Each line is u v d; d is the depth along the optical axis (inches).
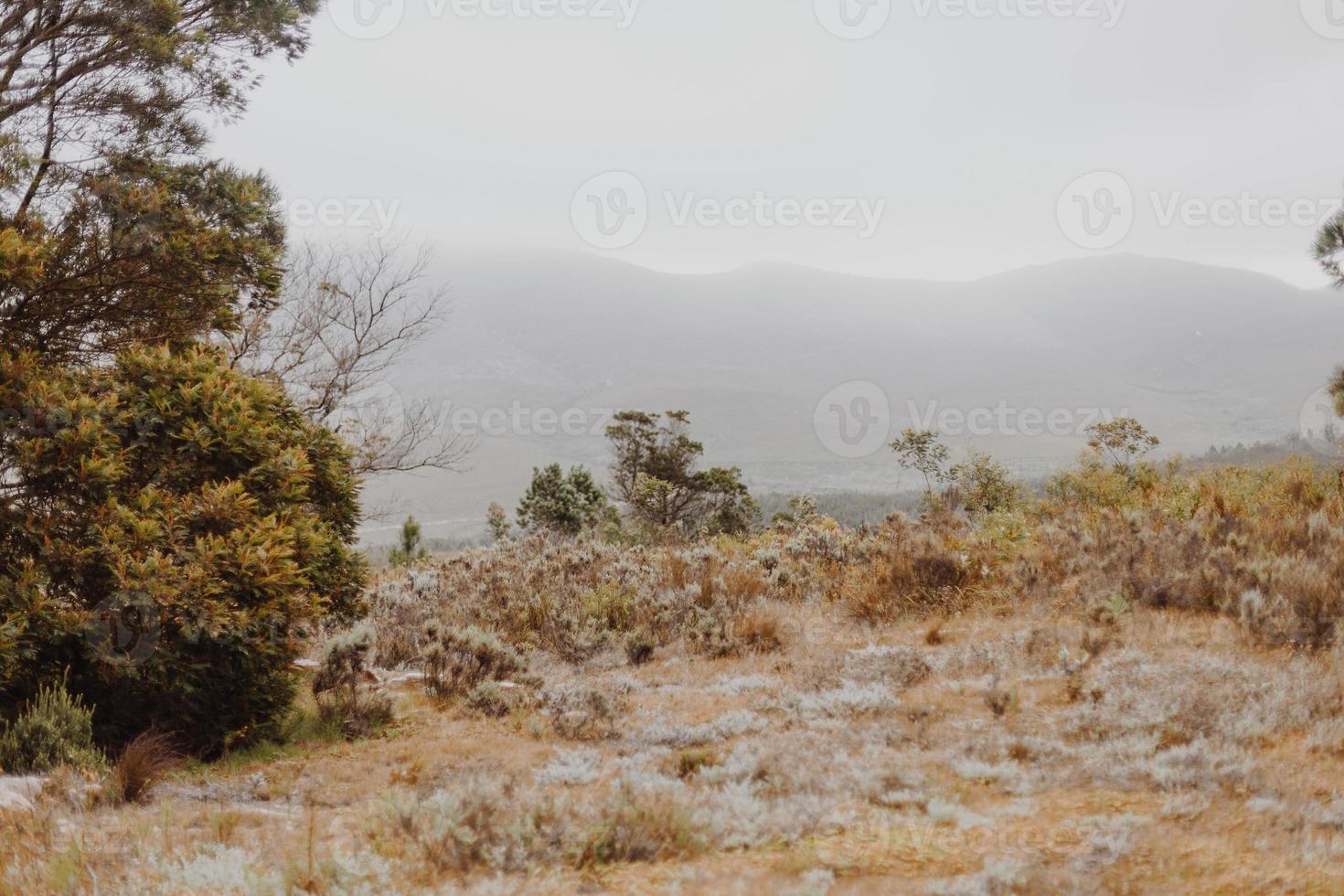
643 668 338.3
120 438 268.5
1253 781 158.9
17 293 295.0
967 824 156.7
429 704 309.0
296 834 172.9
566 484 1643.7
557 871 145.7
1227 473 452.4
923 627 332.8
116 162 372.8
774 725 235.5
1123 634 266.8
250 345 561.9
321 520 320.8
